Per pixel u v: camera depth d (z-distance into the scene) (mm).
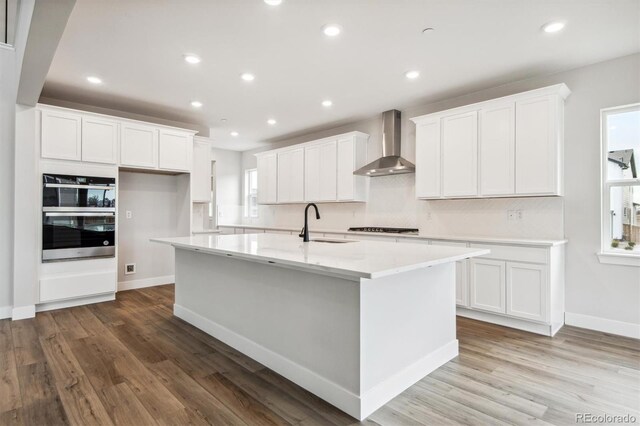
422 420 1909
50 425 1858
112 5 2418
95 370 2484
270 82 3855
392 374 2158
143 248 5188
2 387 2242
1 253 3691
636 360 2666
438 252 2391
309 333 2240
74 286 4051
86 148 4145
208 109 4863
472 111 3852
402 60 3295
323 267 1791
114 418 1921
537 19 2596
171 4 2418
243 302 2824
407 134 4836
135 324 3502
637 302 3146
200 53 3162
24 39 2400
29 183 3723
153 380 2344
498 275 3457
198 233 5551
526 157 3473
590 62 3328
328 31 2781
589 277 3398
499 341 3061
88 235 4145
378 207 5238
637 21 2621
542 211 3666
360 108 4809
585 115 3410
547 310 3154
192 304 3508
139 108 4812
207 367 2553
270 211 7250
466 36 2852
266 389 2246
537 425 1860
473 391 2211
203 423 1882
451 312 2723
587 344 2988
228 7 2453
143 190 5176
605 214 3352
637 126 3215
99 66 3430
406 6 2441
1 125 3701
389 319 2139
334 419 1927
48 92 4168
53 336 3152
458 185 3961
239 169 8039
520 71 3537
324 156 5582
